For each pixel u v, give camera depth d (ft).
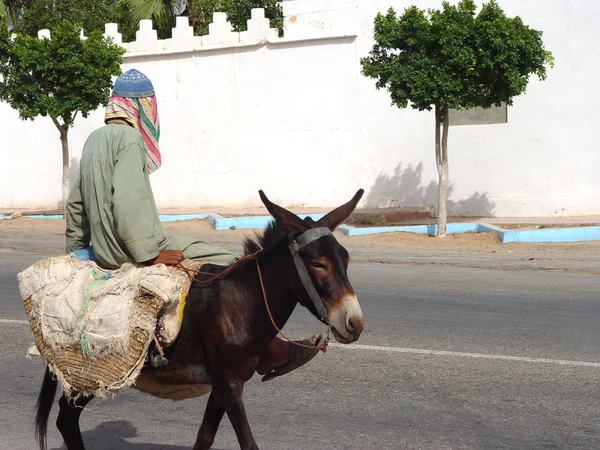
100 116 76.74
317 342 14.94
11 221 65.67
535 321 29.58
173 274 14.21
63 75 61.05
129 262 14.53
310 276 13.56
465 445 17.97
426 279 38.11
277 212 13.70
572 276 38.86
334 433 18.80
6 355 25.73
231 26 77.41
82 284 14.29
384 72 50.01
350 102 65.87
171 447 18.31
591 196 58.39
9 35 61.67
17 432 19.35
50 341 14.16
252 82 69.62
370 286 36.45
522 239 50.01
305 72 67.41
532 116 59.57
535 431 18.81
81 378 14.01
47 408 15.55
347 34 65.26
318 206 67.82
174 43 72.59
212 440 14.88
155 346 14.07
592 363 24.16
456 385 22.21
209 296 14.12
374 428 19.08
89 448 18.24
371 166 65.41
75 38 60.85
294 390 21.99
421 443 18.10
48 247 50.65
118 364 13.78
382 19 50.21
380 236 51.93
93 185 14.38
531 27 59.21
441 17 48.52
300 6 67.21
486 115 60.85
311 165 67.92
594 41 57.67
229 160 71.26
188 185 73.10
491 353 25.29
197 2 87.76
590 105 58.13
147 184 14.39
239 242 51.13
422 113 63.05
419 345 26.27
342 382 22.61
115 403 21.63
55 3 84.28
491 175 61.11
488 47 47.80
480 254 45.70
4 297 34.63
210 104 71.56
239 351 14.01
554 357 24.81
